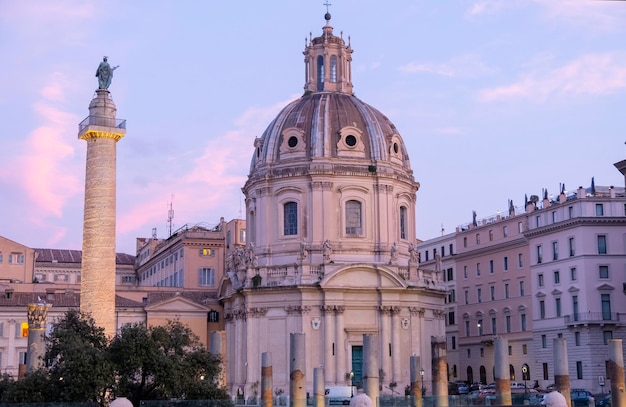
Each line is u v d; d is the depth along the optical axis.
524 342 107.50
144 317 92.00
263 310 86.56
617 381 55.38
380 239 89.56
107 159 65.62
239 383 87.31
